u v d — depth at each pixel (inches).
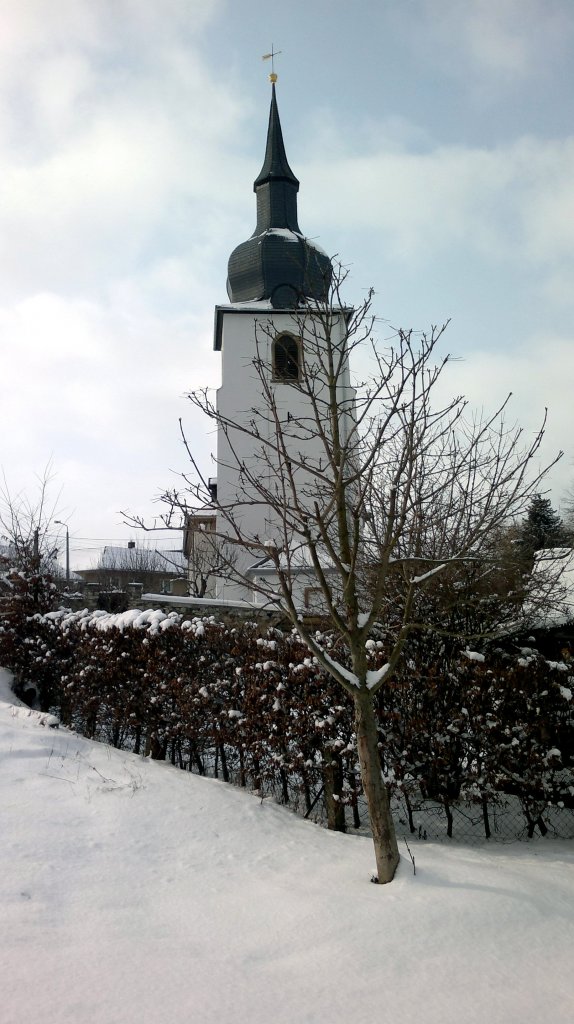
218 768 368.2
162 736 375.2
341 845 248.1
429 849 257.6
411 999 144.2
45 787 278.2
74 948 161.2
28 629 556.4
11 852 216.1
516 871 219.9
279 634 327.6
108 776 299.7
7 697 531.2
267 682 314.0
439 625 319.3
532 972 155.5
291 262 1250.0
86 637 446.6
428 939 167.9
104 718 430.3
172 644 370.0
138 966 154.6
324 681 293.0
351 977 152.3
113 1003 139.0
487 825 302.8
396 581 322.7
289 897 195.2
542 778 300.7
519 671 302.5
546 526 936.9
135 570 1907.0
